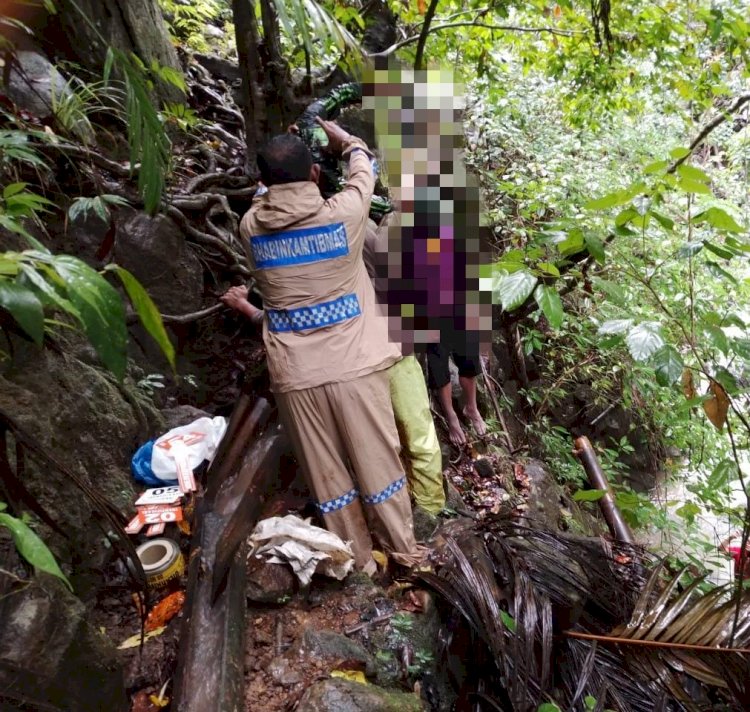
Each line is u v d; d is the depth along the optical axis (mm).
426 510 2697
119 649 1902
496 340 4848
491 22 4191
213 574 1946
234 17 3057
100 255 1676
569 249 1803
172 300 3055
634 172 5805
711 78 3854
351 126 4020
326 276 2066
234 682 1728
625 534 3463
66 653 1467
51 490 1930
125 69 1405
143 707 1763
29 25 2760
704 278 4508
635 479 5664
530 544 2396
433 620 2150
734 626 1861
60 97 2713
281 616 2084
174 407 2984
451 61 5000
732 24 3240
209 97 4332
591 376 5332
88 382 2371
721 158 6863
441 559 2309
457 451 3553
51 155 2574
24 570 1502
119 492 2328
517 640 1966
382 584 2314
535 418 5082
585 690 1998
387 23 4160
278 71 3148
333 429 2213
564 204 4559
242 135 4293
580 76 4203
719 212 1588
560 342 5375
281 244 2014
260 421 2580
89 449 2254
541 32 4266
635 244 4379
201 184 3387
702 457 4816
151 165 1443
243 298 2756
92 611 2014
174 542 2193
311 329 2109
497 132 5176
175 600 2064
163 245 2969
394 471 2299
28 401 1932
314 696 1719
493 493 3385
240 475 2400
